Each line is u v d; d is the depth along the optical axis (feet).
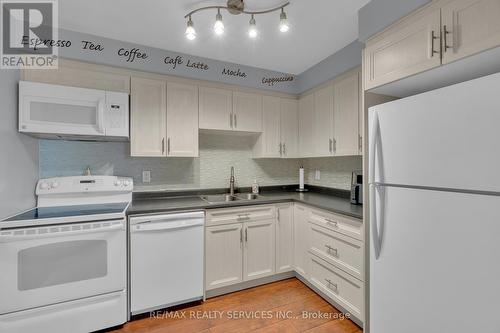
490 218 3.10
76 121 6.14
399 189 4.23
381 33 5.00
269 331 5.80
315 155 8.64
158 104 7.37
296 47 7.23
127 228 6.17
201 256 6.84
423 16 4.22
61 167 7.16
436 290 3.67
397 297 4.26
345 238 6.18
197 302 7.00
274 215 8.05
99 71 6.70
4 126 5.15
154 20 5.90
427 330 3.79
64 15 5.69
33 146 6.52
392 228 4.34
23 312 5.05
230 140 9.51
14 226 5.06
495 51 3.47
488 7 3.41
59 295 5.34
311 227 7.47
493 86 3.05
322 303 6.92
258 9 5.43
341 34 6.53
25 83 5.65
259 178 10.02
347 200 7.80
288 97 9.43
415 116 3.96
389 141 4.39
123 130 6.62
